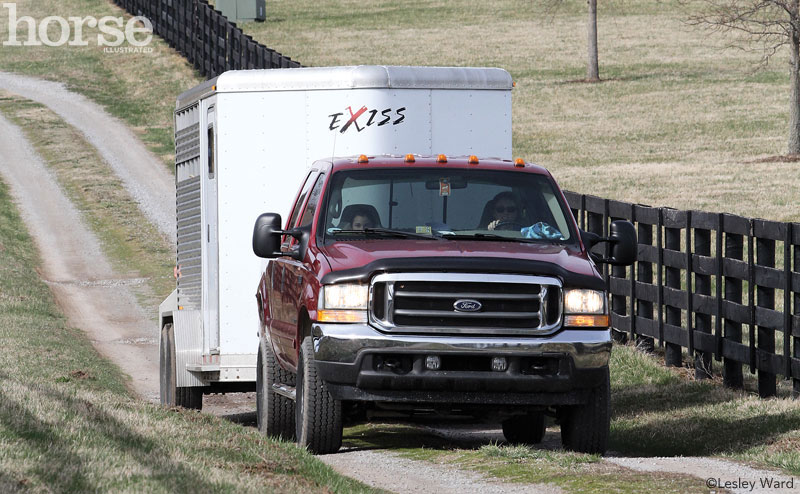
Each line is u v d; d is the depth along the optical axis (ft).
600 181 385.70
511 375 98.43
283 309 115.44
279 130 137.08
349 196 112.16
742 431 121.49
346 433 130.62
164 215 408.87
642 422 133.69
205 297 141.38
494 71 142.10
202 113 143.64
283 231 110.63
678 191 355.77
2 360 181.06
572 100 589.32
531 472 95.81
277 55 489.26
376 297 98.68
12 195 438.81
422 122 139.03
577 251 107.14
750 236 148.05
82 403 105.81
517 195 112.78
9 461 75.56
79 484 72.38
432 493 88.74
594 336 99.71
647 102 572.92
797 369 138.82
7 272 300.61
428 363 98.22
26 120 572.10
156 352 224.33
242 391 151.74
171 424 101.45
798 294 139.64
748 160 419.74
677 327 166.50
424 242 106.32
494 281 98.22
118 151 514.27
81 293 302.86
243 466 85.81
